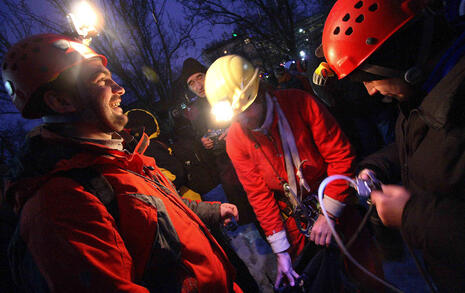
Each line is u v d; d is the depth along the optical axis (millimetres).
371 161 1164
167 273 923
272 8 9391
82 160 847
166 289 908
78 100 926
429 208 636
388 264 1749
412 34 697
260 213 1675
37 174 785
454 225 582
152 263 888
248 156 1638
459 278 756
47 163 801
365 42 760
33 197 768
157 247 892
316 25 9977
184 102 3066
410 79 708
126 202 876
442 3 669
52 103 893
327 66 1082
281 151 1482
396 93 799
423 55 688
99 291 708
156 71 9609
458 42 638
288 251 1716
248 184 1674
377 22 734
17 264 770
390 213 724
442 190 716
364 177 1066
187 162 2844
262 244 2668
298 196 1534
